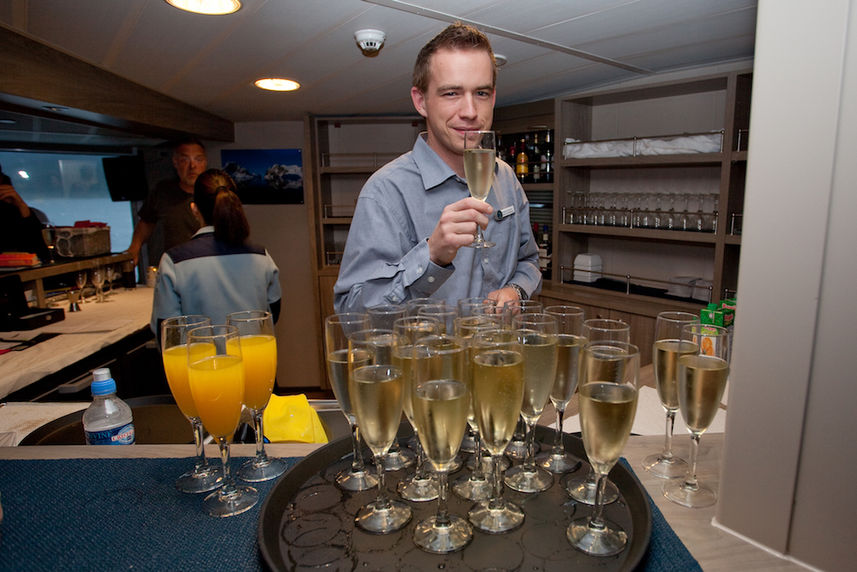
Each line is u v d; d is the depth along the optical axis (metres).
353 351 0.65
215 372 0.66
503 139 3.72
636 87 2.68
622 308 2.82
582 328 0.79
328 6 1.59
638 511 0.62
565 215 3.26
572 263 3.40
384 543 0.59
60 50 2.05
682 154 2.56
